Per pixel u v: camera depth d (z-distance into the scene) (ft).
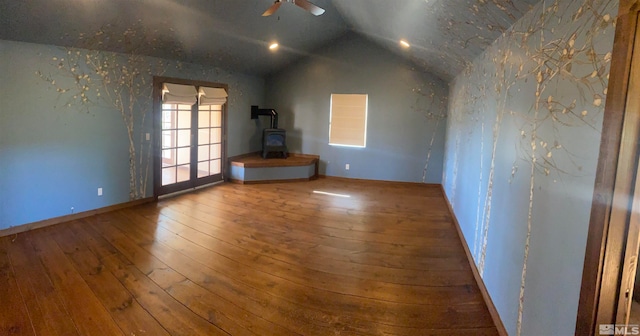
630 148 4.20
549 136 6.04
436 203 19.49
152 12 13.58
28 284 9.68
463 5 8.60
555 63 5.95
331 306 9.07
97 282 9.91
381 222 15.97
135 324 8.09
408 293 9.80
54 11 11.64
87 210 15.67
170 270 10.77
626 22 4.08
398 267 11.43
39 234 13.34
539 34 6.70
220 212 16.89
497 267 8.66
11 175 13.05
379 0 12.48
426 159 23.73
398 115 23.86
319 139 25.81
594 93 4.72
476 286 10.32
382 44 22.13
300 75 25.64
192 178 21.34
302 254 12.25
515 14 7.63
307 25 19.95
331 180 25.04
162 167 19.39
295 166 24.16
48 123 13.94
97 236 13.34
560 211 5.49
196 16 15.03
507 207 8.20
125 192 17.21
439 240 13.93
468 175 13.57
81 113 15.01
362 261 11.81
